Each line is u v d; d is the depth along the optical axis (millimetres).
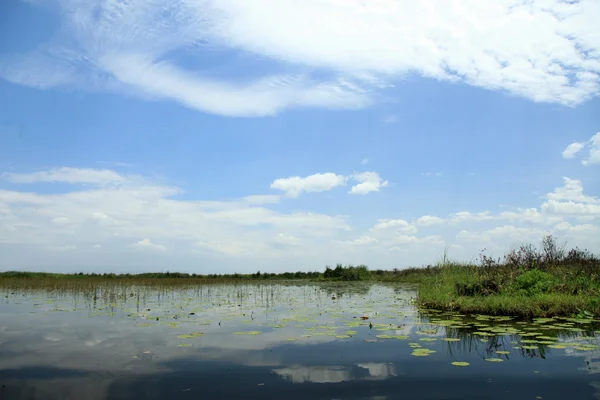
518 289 12883
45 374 6309
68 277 32906
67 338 8961
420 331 9250
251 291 22078
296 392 5402
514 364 6516
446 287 14555
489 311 11445
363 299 17172
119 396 5332
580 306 10586
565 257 15984
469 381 5734
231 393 5383
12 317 12086
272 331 9555
